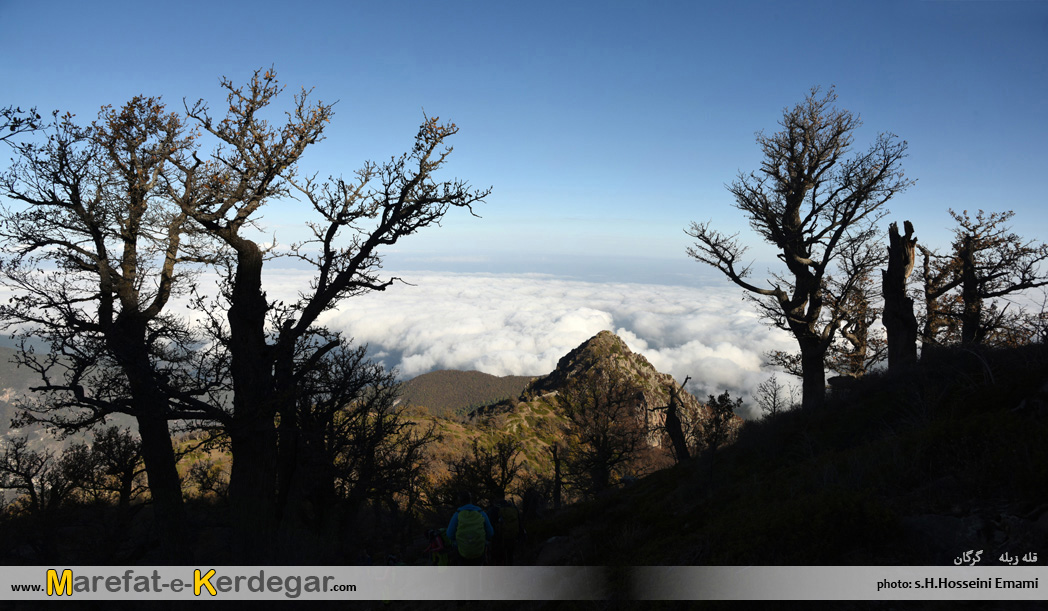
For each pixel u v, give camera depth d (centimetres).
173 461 1316
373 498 1905
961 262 2461
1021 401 771
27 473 1623
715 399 1026
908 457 675
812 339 2141
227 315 1354
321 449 1659
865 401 1130
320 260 1492
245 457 1338
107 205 1348
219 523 1238
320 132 1415
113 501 1664
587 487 3022
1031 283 2186
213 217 1344
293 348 1455
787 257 2195
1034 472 527
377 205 1472
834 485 681
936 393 947
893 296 1560
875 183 1970
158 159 1399
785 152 2280
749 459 1120
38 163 1301
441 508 2219
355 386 1786
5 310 1158
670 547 687
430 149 1457
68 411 1305
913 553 486
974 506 531
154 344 1333
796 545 534
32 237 1295
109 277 1309
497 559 819
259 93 1355
